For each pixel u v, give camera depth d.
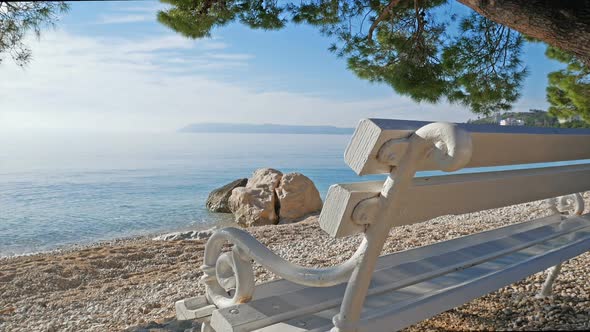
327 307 1.73
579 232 2.67
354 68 8.25
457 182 1.58
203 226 12.25
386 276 1.93
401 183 1.33
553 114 11.59
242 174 29.03
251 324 1.57
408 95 7.95
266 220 12.26
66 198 18.17
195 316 1.79
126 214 14.25
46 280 5.14
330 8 8.02
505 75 7.78
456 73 8.00
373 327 1.46
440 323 2.63
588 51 2.83
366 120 1.28
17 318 4.07
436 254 2.25
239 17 7.95
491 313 2.76
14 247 10.09
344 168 32.78
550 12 2.84
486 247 2.37
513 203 1.97
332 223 1.35
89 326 3.67
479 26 7.66
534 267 2.07
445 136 1.22
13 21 5.54
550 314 2.68
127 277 5.39
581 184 2.42
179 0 7.22
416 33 7.70
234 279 1.76
